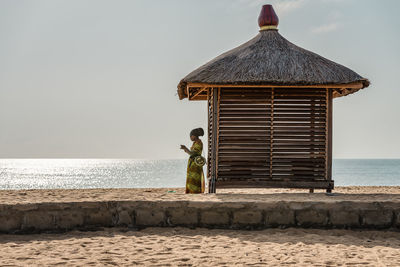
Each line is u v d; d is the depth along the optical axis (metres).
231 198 8.39
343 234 7.61
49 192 11.30
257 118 10.56
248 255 6.11
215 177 10.44
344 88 10.84
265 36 11.28
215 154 10.48
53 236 7.37
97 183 60.84
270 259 5.93
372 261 5.87
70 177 87.75
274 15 11.58
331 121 10.49
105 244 6.74
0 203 7.54
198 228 7.81
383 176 73.50
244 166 10.50
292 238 7.23
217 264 5.68
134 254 6.14
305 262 5.79
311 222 7.82
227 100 10.59
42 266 5.49
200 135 11.04
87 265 5.55
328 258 6.00
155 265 5.61
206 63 10.76
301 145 10.52
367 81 9.93
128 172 115.25
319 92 10.59
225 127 10.55
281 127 10.55
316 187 10.43
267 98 10.60
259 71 9.90
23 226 7.50
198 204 7.83
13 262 5.66
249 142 10.53
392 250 6.52
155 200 7.96
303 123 10.55
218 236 7.29
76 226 7.69
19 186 56.84
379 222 7.83
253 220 7.80
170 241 6.94
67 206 7.66
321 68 10.12
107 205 7.81
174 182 59.66
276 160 10.49
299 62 10.25
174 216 7.83
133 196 8.91
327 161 10.48
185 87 11.02
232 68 10.05
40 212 7.57
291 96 10.60
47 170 149.25
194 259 5.89
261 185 10.41
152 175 91.50
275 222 7.82
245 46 11.03
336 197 8.71
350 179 61.53
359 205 7.83
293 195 9.16
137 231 7.69
